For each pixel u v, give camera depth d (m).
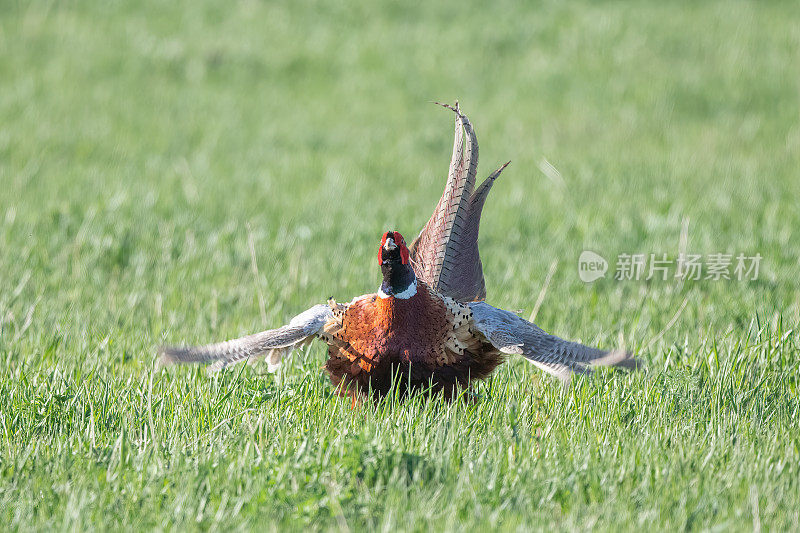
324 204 17.30
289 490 6.33
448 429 7.29
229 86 26.92
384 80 27.42
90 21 31.38
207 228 15.21
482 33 30.59
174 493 6.36
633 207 16.69
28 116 23.47
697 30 30.23
